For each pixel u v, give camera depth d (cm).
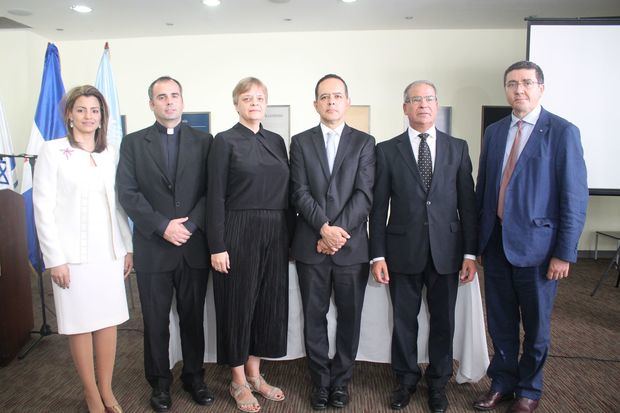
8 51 532
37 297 395
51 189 183
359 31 562
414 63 561
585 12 486
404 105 212
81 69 591
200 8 474
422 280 214
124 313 202
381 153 212
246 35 573
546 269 193
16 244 278
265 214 203
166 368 210
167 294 205
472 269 207
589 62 414
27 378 246
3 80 529
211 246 197
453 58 559
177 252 201
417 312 216
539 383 201
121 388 233
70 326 185
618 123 414
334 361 215
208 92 582
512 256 193
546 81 418
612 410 210
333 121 207
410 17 507
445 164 204
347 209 199
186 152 203
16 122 540
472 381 226
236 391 211
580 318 340
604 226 557
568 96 418
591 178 420
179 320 216
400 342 214
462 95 561
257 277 204
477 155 564
